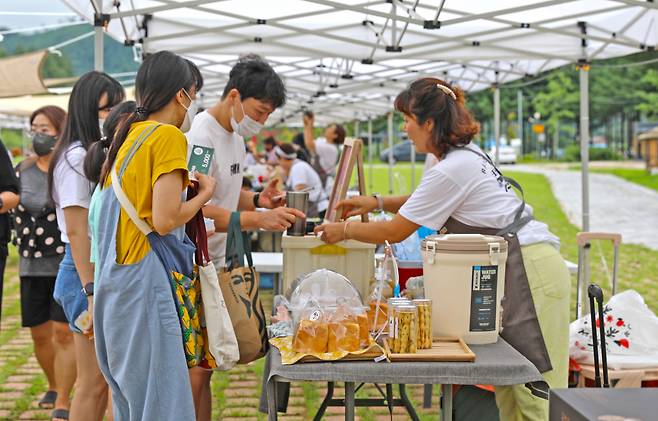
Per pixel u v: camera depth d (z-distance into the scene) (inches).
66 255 115.6
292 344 88.6
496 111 319.9
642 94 1386.6
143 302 88.4
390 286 105.7
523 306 103.0
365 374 82.0
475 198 102.7
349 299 91.3
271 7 219.3
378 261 124.3
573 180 1027.3
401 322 85.2
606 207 697.6
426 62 305.0
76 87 113.3
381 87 354.3
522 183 964.6
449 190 101.5
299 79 345.4
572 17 204.2
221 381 192.1
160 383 88.4
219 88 388.8
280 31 233.0
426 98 103.3
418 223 102.3
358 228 105.3
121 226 89.4
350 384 84.2
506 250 92.7
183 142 90.1
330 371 82.0
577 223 585.6
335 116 647.1
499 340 95.0
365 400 131.0
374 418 162.4
